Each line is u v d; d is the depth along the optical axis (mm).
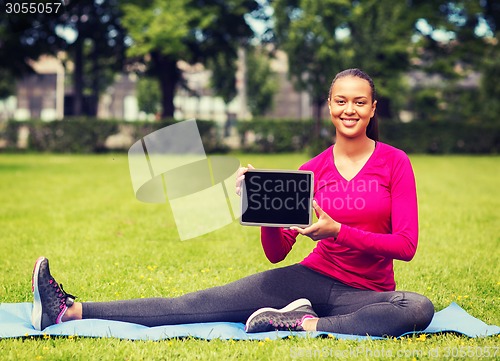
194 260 6590
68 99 39031
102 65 32031
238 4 29703
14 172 17922
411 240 3611
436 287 5395
